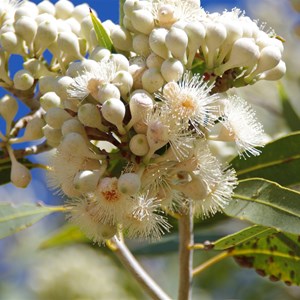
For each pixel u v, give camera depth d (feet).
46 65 1.48
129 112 1.27
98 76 1.26
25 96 1.49
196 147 1.27
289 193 1.37
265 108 2.05
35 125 1.43
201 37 1.30
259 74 1.36
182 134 1.24
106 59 1.30
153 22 1.33
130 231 1.27
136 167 1.26
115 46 1.37
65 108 1.30
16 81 1.42
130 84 1.26
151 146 1.24
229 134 1.31
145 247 1.81
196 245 1.43
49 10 1.50
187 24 1.30
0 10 1.48
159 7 1.33
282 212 1.37
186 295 1.45
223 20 1.33
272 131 2.05
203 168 1.27
